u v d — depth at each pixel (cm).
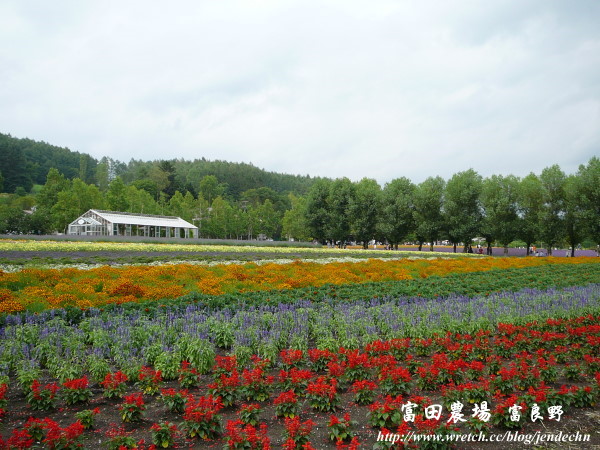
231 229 10800
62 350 1002
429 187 6719
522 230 6062
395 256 4500
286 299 1569
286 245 6831
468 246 6831
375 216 7338
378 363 935
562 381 988
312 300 1611
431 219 6712
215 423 683
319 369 998
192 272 2152
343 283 2045
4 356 928
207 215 12231
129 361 927
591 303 1678
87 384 809
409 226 7075
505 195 6169
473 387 803
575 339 1195
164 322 1198
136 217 7431
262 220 11775
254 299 1556
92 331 1109
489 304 1584
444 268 3003
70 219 7875
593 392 848
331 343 1095
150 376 845
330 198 7681
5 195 13838
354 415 783
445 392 812
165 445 642
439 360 918
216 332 1139
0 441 625
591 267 3359
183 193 15138
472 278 2467
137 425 727
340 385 888
